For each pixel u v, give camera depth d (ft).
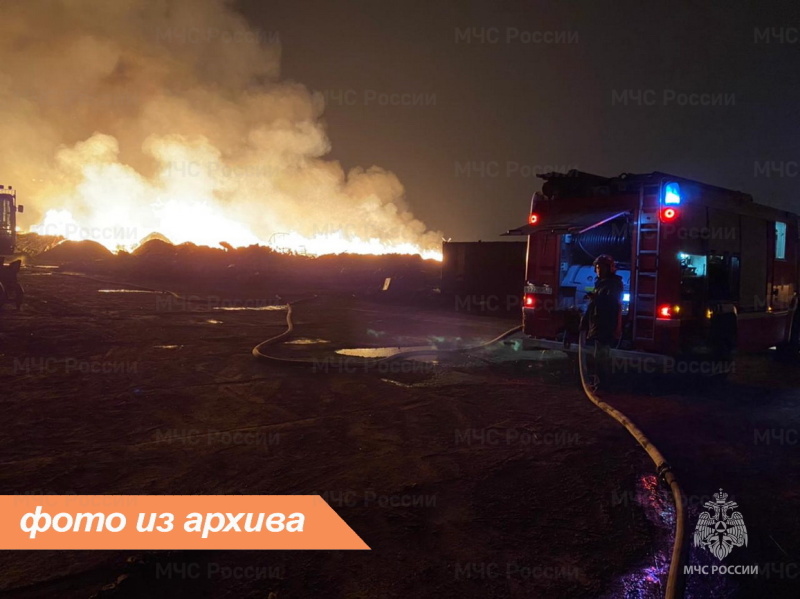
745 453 17.53
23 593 9.62
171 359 29.81
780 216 33.68
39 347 31.50
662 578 10.76
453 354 34.45
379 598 9.87
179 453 16.34
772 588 10.59
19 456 15.67
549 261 29.22
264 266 99.71
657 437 18.86
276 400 22.54
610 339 24.32
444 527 12.48
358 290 82.17
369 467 15.76
